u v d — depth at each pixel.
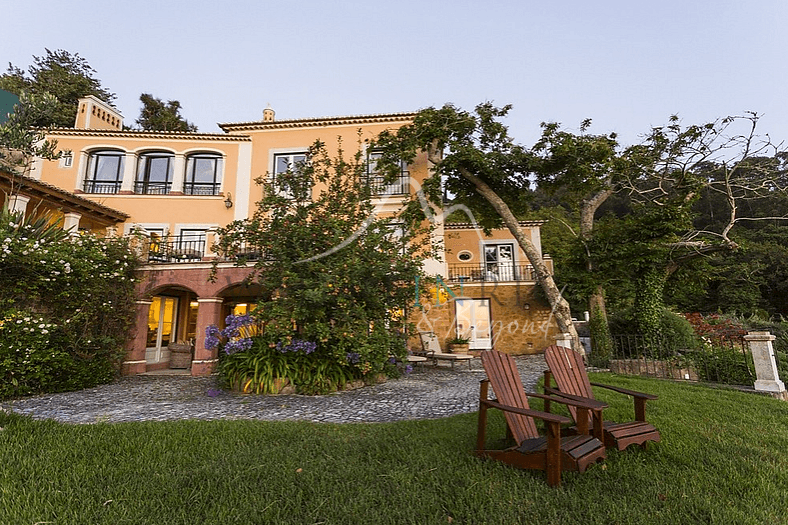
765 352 6.46
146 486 2.66
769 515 2.33
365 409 5.57
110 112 15.52
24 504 2.38
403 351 7.60
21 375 6.69
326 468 3.03
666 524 2.21
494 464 3.05
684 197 11.59
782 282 21.34
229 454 3.32
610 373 8.47
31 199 10.46
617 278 10.95
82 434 3.80
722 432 3.98
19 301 7.18
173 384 8.35
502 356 3.72
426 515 2.34
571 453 2.72
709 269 11.72
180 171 13.96
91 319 8.45
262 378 6.98
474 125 11.94
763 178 10.61
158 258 11.06
